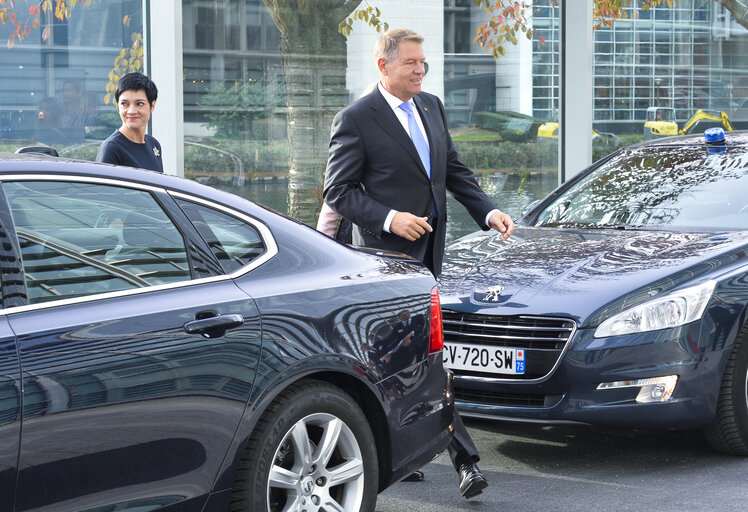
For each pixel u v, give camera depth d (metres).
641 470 5.35
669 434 6.05
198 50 9.42
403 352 4.07
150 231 3.55
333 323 3.82
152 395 3.29
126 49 9.33
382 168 4.91
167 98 9.24
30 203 3.32
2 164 3.34
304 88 9.98
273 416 3.63
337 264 4.03
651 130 12.51
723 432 5.46
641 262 5.64
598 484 5.11
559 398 5.28
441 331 4.31
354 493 3.92
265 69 9.79
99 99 9.25
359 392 3.99
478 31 11.06
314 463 3.79
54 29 8.99
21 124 8.91
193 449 3.39
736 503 4.82
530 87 11.42
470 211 5.27
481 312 5.51
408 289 4.18
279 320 3.65
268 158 9.85
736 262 5.64
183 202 3.70
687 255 5.66
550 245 6.20
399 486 5.11
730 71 13.12
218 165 9.58
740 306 5.43
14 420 2.99
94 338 3.20
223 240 3.73
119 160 5.61
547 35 11.48
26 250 3.22
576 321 5.26
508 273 5.79
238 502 3.56
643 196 6.84
